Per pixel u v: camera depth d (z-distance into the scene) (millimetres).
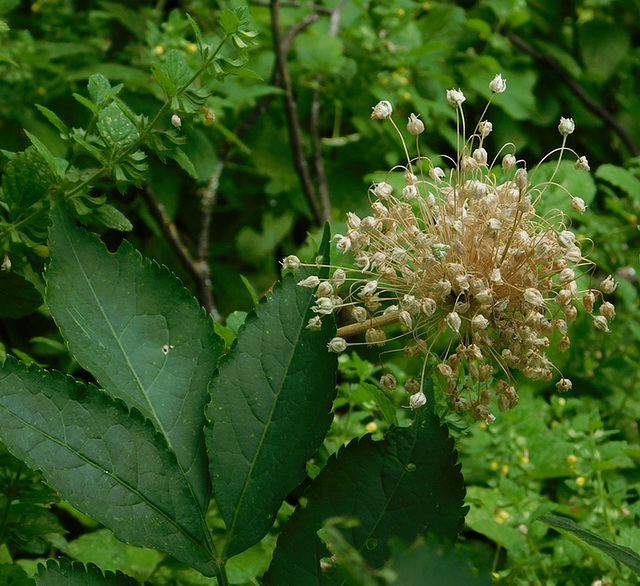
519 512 641
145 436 463
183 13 1078
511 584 595
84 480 452
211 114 521
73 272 478
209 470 469
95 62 997
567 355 825
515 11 1128
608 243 837
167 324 486
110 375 471
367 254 495
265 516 468
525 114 1106
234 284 1071
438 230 495
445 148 1169
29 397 450
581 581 599
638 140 1249
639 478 736
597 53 1237
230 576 585
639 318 861
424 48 1007
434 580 381
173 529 461
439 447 464
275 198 1090
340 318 828
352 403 647
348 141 1080
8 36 934
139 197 945
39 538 546
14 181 521
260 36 1081
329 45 990
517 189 493
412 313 475
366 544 456
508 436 697
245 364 478
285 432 474
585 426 688
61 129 521
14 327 842
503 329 484
